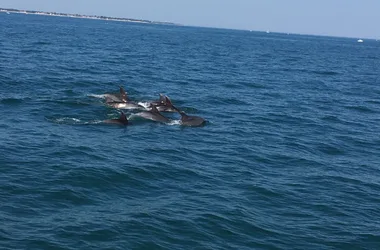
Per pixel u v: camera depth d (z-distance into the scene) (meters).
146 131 26.03
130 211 15.04
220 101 37.53
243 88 46.38
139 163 19.98
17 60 52.38
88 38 110.19
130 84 42.78
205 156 22.12
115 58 66.62
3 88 34.78
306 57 107.00
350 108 39.41
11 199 15.17
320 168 21.67
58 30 138.25
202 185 18.08
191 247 13.09
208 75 54.94
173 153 22.11
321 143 26.45
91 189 16.69
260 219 15.31
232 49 116.38
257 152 23.48
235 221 14.95
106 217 14.45
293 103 39.59
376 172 21.77
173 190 17.31
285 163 22.02
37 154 20.09
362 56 133.12
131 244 12.94
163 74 52.31
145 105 32.97
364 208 17.09
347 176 20.75
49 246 12.45
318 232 14.78
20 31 113.12
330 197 17.94
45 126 25.17
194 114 31.86
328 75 67.12
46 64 51.69
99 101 32.91
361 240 14.48
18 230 13.16
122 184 17.45
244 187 18.20
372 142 27.70
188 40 146.75
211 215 15.19
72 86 38.84
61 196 15.78
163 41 126.75
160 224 14.24
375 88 55.28
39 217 14.10
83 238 13.03
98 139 23.48
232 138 26.03
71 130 24.83
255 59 87.69
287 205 16.78
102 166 19.06
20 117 26.62
